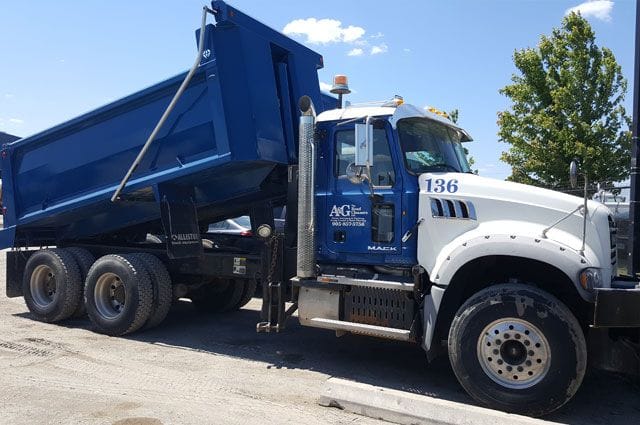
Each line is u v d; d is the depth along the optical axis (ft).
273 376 18.35
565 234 15.78
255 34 21.12
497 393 15.23
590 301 14.90
